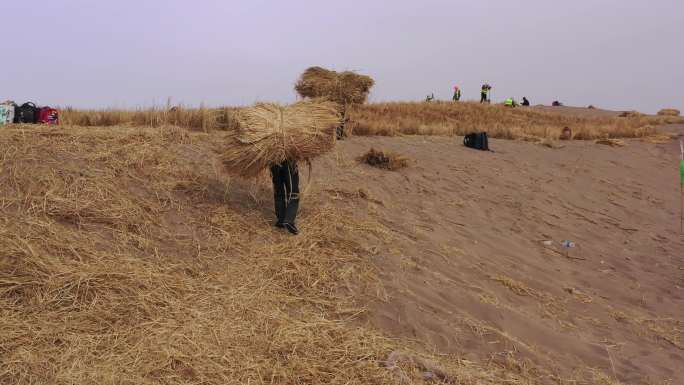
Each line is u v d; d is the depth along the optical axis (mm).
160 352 3432
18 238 4316
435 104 33312
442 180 10586
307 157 5820
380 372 3648
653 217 10656
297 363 3613
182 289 4324
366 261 5645
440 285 5449
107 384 3053
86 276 4039
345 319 4426
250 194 6980
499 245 7418
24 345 3252
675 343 5098
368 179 9422
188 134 8734
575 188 12102
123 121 11109
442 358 4070
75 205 5223
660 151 20047
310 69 12781
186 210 5926
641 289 6586
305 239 5832
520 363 4215
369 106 28344
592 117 37250
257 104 6008
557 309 5551
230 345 3707
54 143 6664
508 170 12742
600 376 4211
